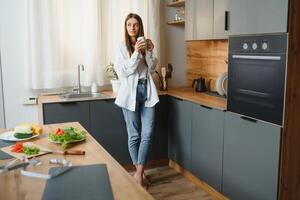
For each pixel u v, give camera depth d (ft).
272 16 7.35
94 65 12.42
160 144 12.58
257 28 7.86
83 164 5.00
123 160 12.05
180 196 10.24
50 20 11.65
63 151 5.55
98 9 12.20
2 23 11.61
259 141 7.88
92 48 12.23
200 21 10.97
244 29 8.38
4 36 11.69
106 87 13.15
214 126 9.59
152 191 10.62
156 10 12.90
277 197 7.48
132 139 11.07
